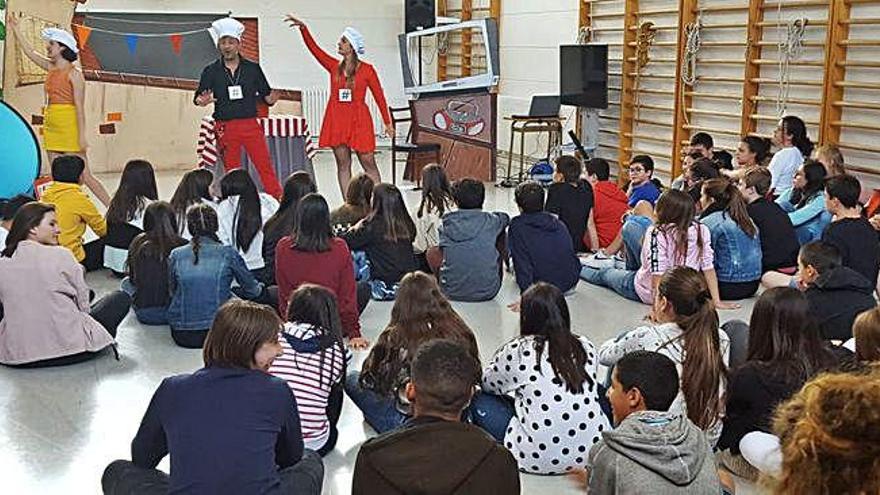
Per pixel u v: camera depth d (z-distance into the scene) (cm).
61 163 552
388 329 327
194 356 440
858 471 110
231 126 725
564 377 310
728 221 538
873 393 113
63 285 418
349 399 390
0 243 489
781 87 717
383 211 533
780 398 293
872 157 650
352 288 448
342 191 809
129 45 1083
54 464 329
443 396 202
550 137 1004
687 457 214
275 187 745
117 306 454
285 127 797
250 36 1199
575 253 593
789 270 555
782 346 296
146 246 479
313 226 440
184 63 1105
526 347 314
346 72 785
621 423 229
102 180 998
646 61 877
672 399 241
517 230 534
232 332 243
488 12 1170
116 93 1048
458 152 985
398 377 319
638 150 909
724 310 521
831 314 364
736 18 768
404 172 1022
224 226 511
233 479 230
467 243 540
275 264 462
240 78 723
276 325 250
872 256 474
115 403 383
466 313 523
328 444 335
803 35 696
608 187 635
